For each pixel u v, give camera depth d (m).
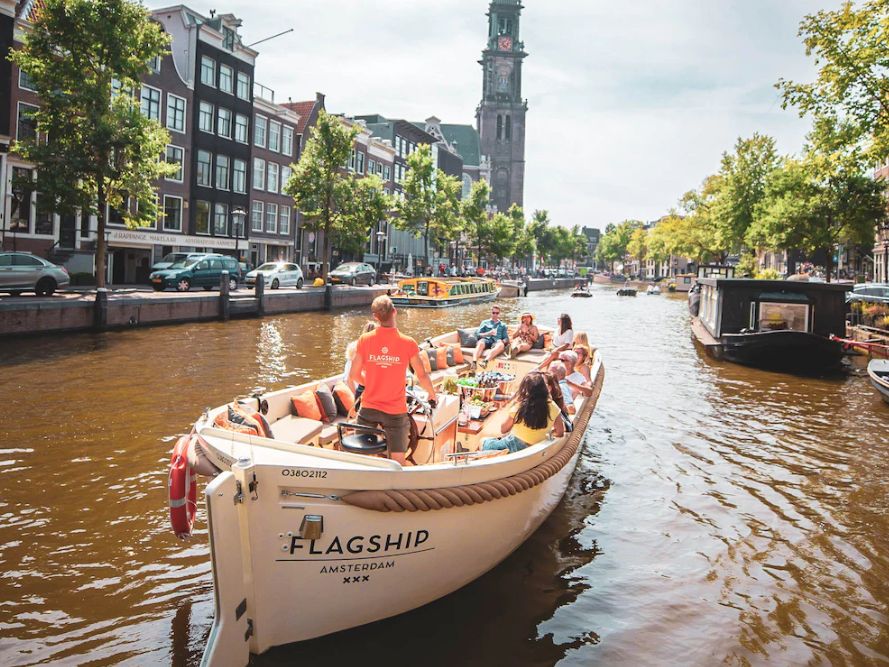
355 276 41.44
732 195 44.94
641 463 9.02
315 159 37.78
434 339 11.37
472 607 5.16
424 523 4.54
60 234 29.30
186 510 4.36
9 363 14.30
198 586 5.29
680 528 6.87
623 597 5.42
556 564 5.98
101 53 20.77
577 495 7.78
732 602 5.41
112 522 6.41
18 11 27.06
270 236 44.75
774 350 17.08
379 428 4.85
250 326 23.67
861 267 50.12
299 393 6.58
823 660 4.64
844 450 9.77
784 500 7.71
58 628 4.66
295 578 4.20
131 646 4.46
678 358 19.56
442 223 55.88
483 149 127.94
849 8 17.28
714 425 11.18
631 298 61.34
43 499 6.91
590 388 8.20
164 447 8.66
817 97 18.61
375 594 4.55
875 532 6.85
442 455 6.51
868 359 19.66
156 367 14.35
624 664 4.50
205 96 37.66
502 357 11.81
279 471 4.01
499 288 58.47
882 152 17.70
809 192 31.86
